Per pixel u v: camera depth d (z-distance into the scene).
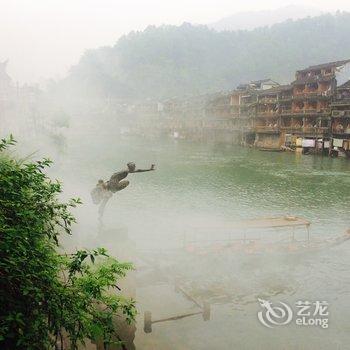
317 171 63.62
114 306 8.25
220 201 43.03
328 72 86.81
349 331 18.28
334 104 82.62
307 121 90.81
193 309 19.42
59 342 10.34
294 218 28.61
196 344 16.92
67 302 6.98
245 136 111.00
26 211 6.93
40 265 6.62
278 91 96.94
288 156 84.44
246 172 62.44
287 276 23.27
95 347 13.26
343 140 82.12
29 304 6.34
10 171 7.21
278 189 49.47
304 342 17.34
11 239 6.30
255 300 20.59
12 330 6.01
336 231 32.53
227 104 120.00
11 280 6.25
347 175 59.81
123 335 14.57
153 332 17.58
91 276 8.05
